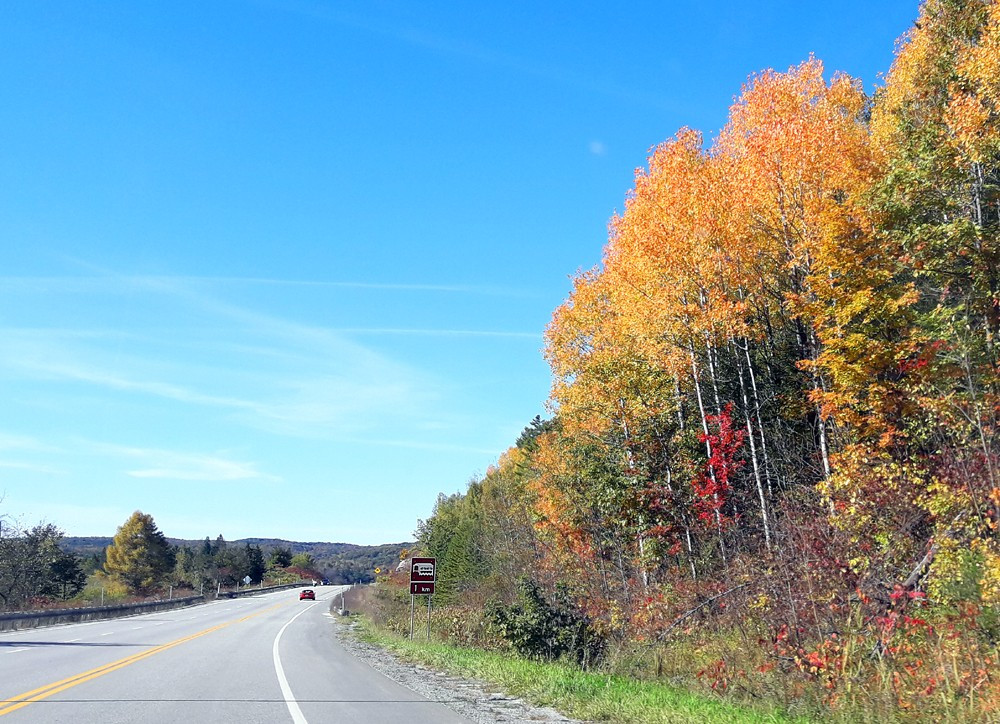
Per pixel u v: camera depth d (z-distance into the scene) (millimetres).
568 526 28641
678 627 17922
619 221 26891
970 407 14555
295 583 168125
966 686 10070
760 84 23172
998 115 17938
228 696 12555
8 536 55125
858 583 12906
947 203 19109
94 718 10219
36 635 29547
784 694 12164
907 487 13680
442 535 82812
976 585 11883
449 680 15859
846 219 18766
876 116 25125
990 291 17438
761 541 19828
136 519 101625
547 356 29562
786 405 23375
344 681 15172
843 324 17766
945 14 22938
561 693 12938
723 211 22172
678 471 24125
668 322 23391
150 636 28812
